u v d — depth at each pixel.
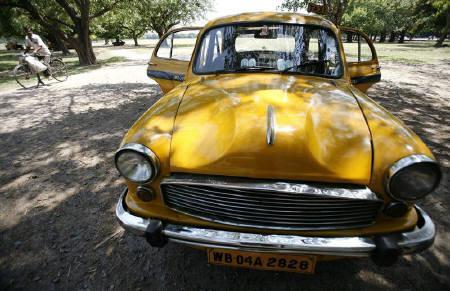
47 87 8.99
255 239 1.62
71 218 2.73
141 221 1.79
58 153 4.10
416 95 7.50
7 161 3.87
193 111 1.96
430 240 1.66
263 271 2.17
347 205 1.60
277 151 1.59
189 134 1.77
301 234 1.66
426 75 10.91
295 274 2.14
